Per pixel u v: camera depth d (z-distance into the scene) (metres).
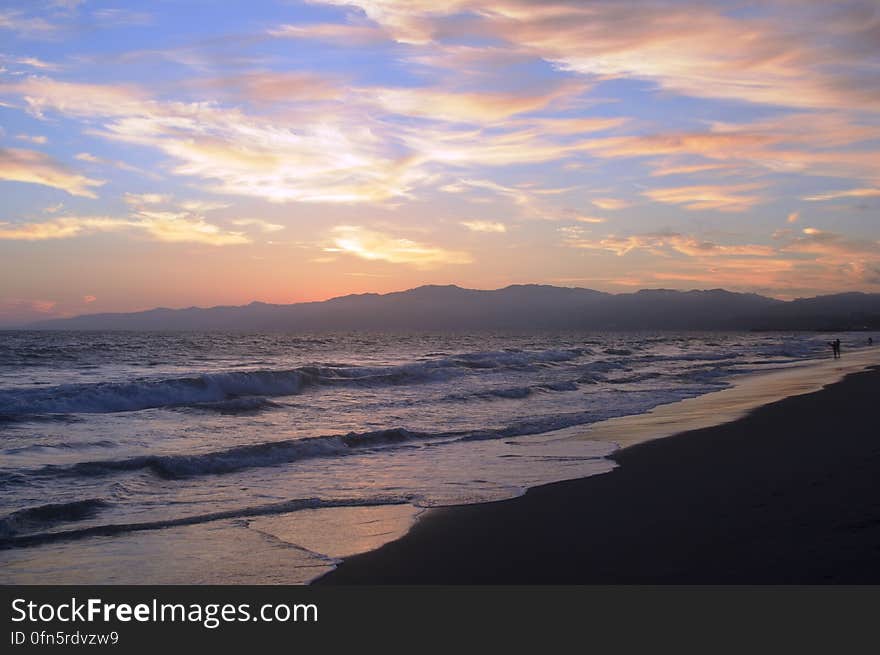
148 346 70.69
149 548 7.75
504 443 14.87
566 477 11.24
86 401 20.59
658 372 37.38
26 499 9.70
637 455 13.08
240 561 7.30
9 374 33.06
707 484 10.12
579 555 7.07
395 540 7.93
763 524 7.63
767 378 32.88
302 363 46.81
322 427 17.41
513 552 7.32
